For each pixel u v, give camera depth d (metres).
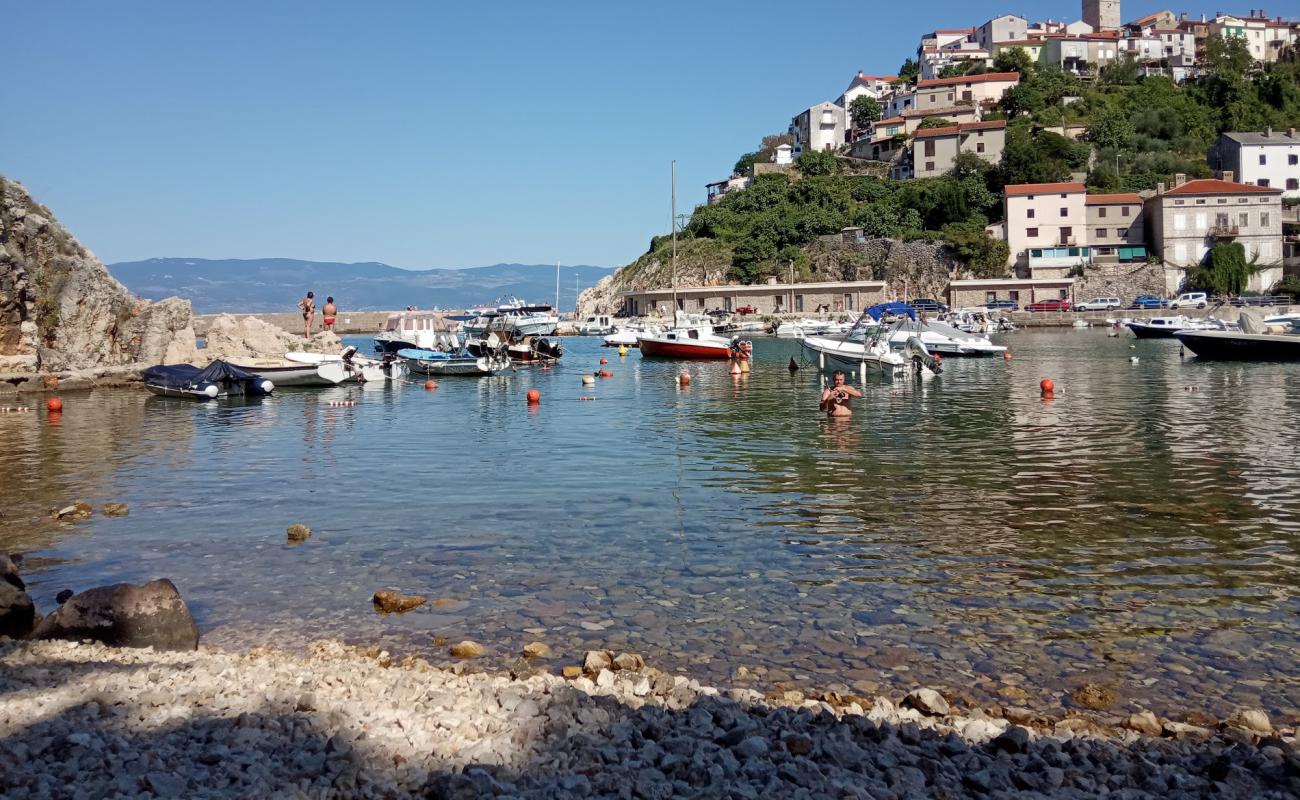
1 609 10.77
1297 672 9.70
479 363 54.88
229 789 6.38
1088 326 101.38
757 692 9.21
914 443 25.67
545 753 7.14
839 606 12.03
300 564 14.45
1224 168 128.12
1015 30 170.88
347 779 6.53
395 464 23.92
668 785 6.62
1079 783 7.03
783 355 72.19
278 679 8.87
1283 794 6.86
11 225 51.31
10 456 26.39
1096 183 125.06
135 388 51.12
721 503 18.27
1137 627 11.08
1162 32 171.12
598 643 10.89
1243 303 101.50
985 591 12.52
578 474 21.83
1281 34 178.12
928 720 8.46
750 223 138.38
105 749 7.00
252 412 38.53
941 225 125.69
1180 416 30.34
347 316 165.62
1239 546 14.45
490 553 14.90
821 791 6.63
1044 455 23.27
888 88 178.00
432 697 8.35
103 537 16.34
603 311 154.38
